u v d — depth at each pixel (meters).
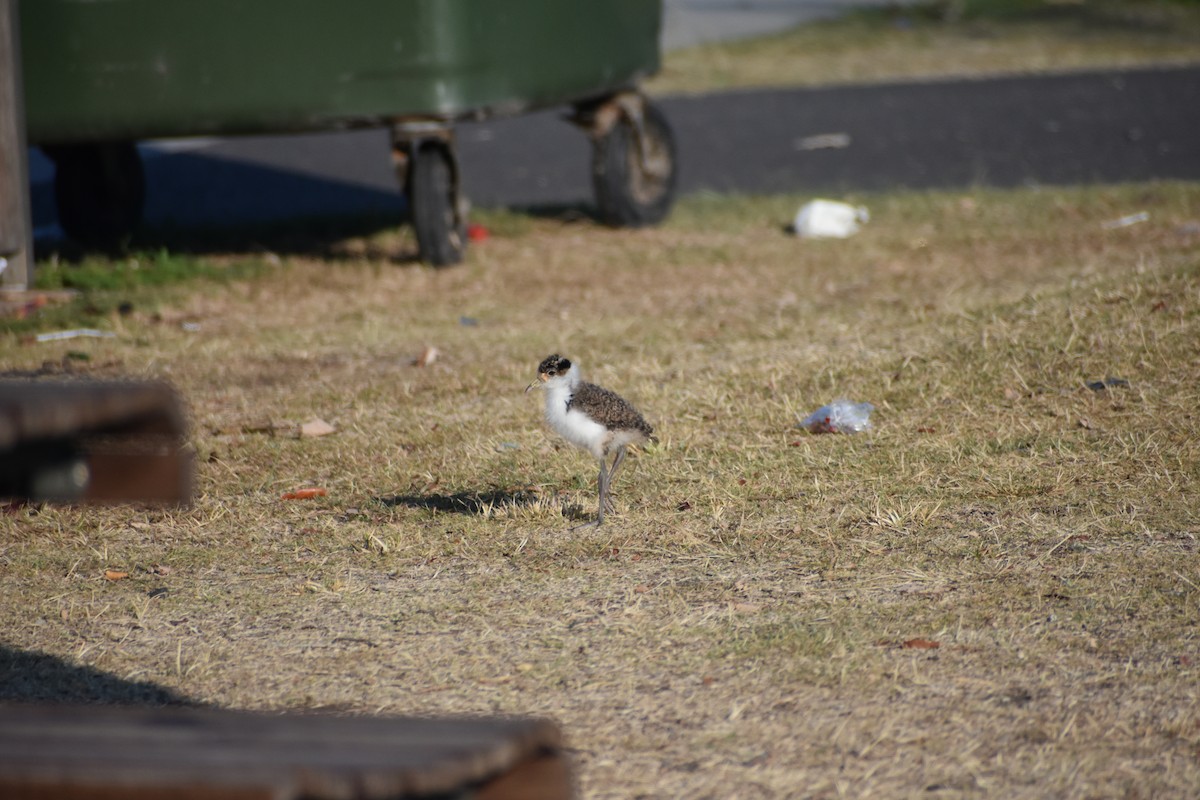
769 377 13.74
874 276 19.05
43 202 26.86
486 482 11.42
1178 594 8.29
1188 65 40.31
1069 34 47.97
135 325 17.66
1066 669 7.43
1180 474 10.35
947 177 27.25
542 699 7.43
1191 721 6.76
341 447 12.49
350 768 4.18
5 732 4.70
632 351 15.56
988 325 14.66
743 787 6.36
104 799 4.16
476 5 18.52
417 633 8.45
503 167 30.64
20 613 9.05
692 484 11.00
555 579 9.21
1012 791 6.21
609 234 23.02
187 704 7.61
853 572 9.02
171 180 29.92
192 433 13.04
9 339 16.84
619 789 6.37
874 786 6.31
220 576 9.59
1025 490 10.30
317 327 17.52
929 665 7.57
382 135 36.09
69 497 5.31
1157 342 13.20
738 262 20.61
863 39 48.47
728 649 7.93
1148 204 22.34
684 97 39.69
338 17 18.38
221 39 18.62
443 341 16.55
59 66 18.81
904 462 11.09
